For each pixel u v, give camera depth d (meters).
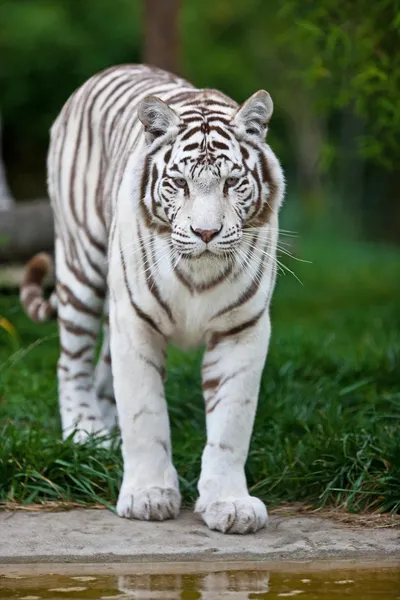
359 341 15.41
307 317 19.64
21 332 14.82
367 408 10.68
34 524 8.46
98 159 10.35
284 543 8.06
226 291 8.38
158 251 8.39
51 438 9.95
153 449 8.73
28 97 37.66
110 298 8.95
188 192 8.05
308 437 9.85
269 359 12.23
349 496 8.94
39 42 36.31
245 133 8.28
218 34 41.62
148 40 19.38
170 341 8.91
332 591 6.95
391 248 39.34
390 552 7.90
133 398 8.66
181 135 8.17
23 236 16.53
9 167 39.66
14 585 7.07
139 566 7.59
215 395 8.65
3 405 11.28
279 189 8.51
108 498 9.15
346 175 47.56
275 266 8.81
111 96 10.41
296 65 42.75
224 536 8.22
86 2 36.88
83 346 10.83
